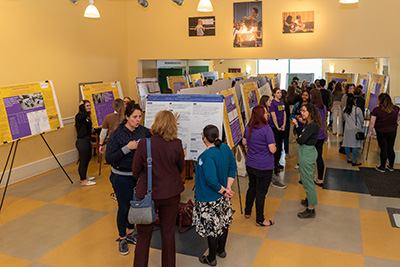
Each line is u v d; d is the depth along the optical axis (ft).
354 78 41.55
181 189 10.05
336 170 22.17
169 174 9.73
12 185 19.88
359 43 25.49
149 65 33.58
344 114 23.06
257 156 13.70
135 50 31.14
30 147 21.56
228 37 28.58
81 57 25.58
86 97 23.09
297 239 13.24
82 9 25.52
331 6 25.88
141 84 28.81
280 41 27.40
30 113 17.99
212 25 28.81
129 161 11.48
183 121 14.64
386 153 21.54
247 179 20.54
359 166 22.98
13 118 17.08
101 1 27.43
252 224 14.57
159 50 30.45
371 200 17.12
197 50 29.48
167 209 9.91
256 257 11.95
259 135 13.44
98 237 13.55
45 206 16.74
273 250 12.41
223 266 11.39
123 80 30.89
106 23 28.25
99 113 24.07
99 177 21.31
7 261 11.83
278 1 27.04
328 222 14.71
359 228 14.11
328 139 31.60
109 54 28.81
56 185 19.85
